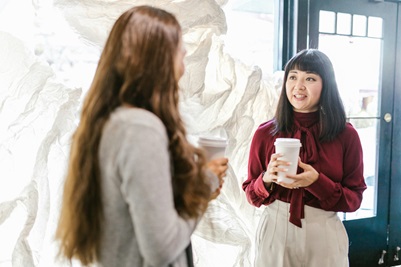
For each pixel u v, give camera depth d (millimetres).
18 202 1610
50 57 2021
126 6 1799
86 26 1787
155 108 928
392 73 2803
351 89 2688
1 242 1631
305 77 1597
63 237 979
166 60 940
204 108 1927
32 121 1673
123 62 922
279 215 1639
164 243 844
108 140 887
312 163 1614
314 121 1649
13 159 1650
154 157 850
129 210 893
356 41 2662
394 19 2758
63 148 1720
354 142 1630
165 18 968
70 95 1702
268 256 1652
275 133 1675
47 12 1925
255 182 1653
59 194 1693
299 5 2445
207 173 1026
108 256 933
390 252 2887
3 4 1843
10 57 1697
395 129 2852
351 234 2758
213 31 1934
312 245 1585
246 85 1979
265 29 2551
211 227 1856
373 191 2844
